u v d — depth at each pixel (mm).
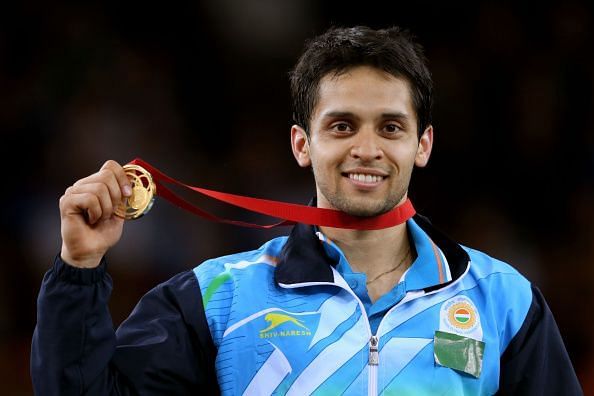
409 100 8734
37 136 21781
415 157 8953
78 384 7961
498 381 8766
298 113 9297
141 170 8188
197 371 8766
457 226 22781
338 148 8602
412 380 8547
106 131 22000
